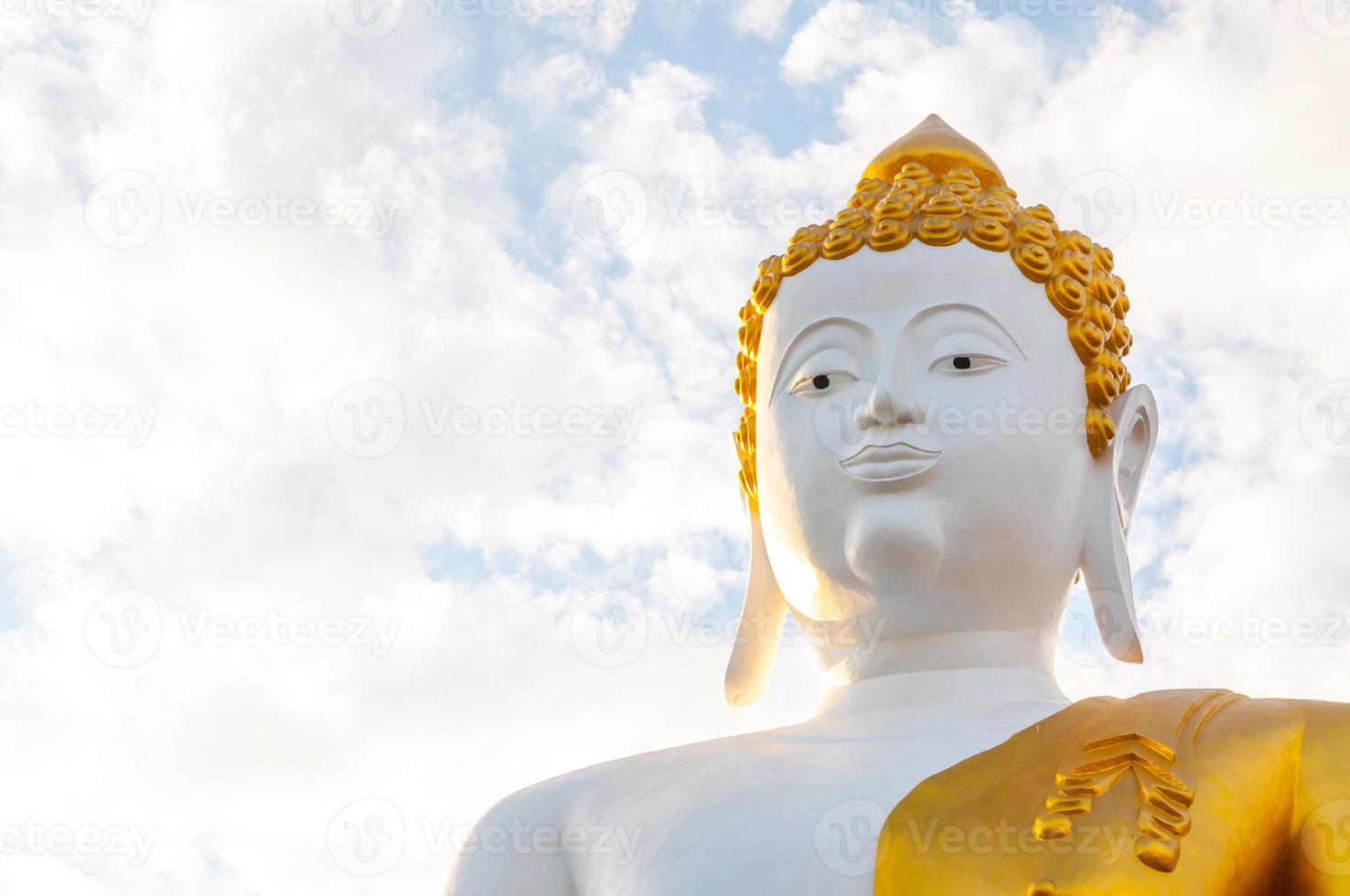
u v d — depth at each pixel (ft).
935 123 41.55
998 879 31.07
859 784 33.17
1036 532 36.65
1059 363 37.78
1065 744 32.89
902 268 37.73
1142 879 30.63
